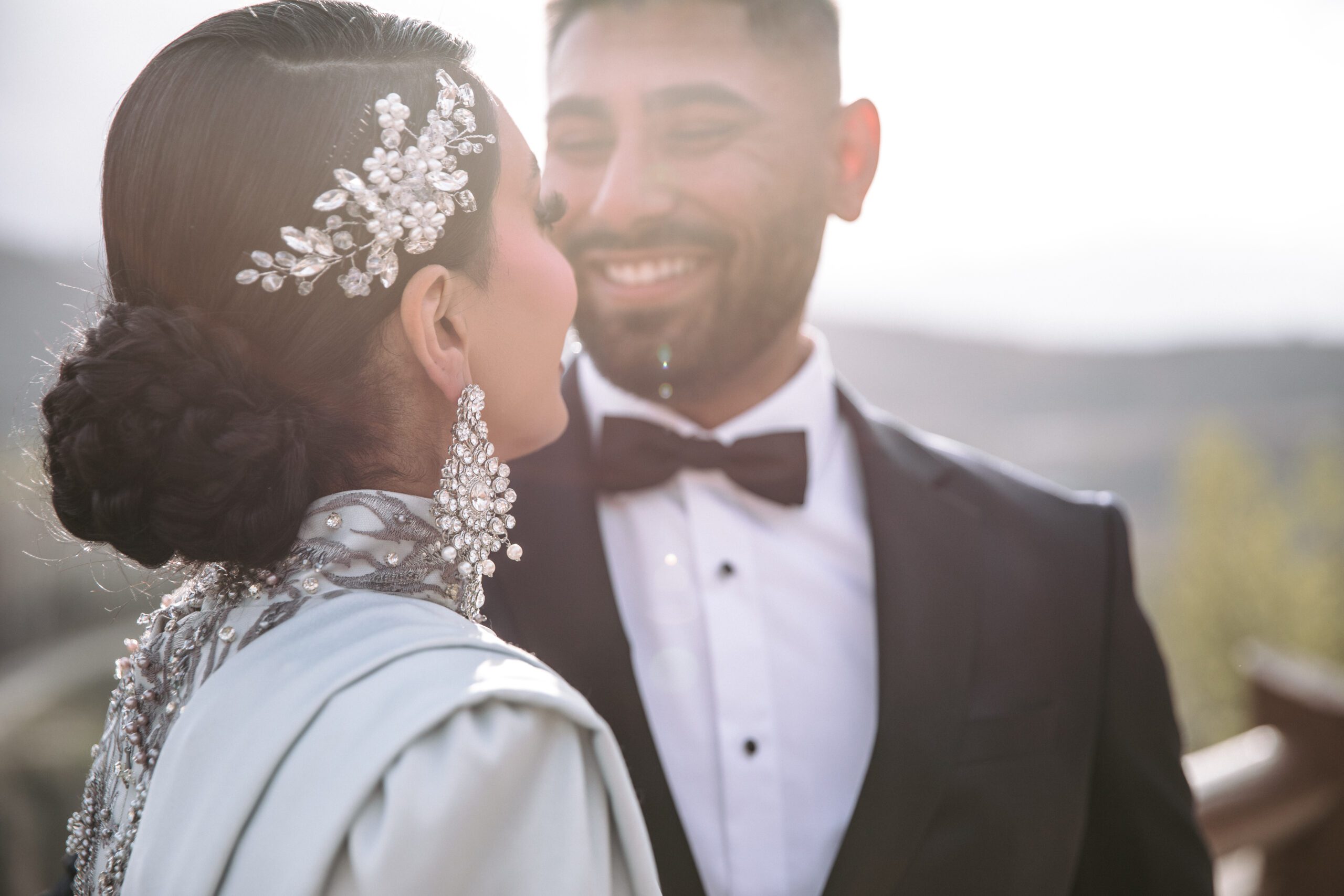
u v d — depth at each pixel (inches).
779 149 57.1
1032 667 59.1
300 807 30.0
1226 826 86.6
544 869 30.7
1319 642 893.2
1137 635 63.3
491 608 55.7
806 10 57.2
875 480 62.7
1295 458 1234.0
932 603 58.2
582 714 32.9
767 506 63.7
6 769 113.4
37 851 108.3
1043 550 62.6
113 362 32.6
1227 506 940.6
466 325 38.9
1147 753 61.9
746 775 57.7
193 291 34.9
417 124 36.2
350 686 31.7
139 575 40.5
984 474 66.7
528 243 40.9
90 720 124.8
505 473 40.0
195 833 31.0
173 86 34.8
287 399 35.0
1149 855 61.3
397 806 29.0
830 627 62.0
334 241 34.3
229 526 33.3
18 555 133.3
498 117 40.4
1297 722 92.7
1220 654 913.5
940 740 55.6
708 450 60.5
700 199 56.3
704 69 55.6
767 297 58.9
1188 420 1504.7
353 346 35.8
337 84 35.2
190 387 32.7
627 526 62.1
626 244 56.9
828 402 67.6
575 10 56.4
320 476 36.0
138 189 34.9
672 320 58.5
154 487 33.2
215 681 34.2
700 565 61.0
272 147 34.0
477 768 30.0
